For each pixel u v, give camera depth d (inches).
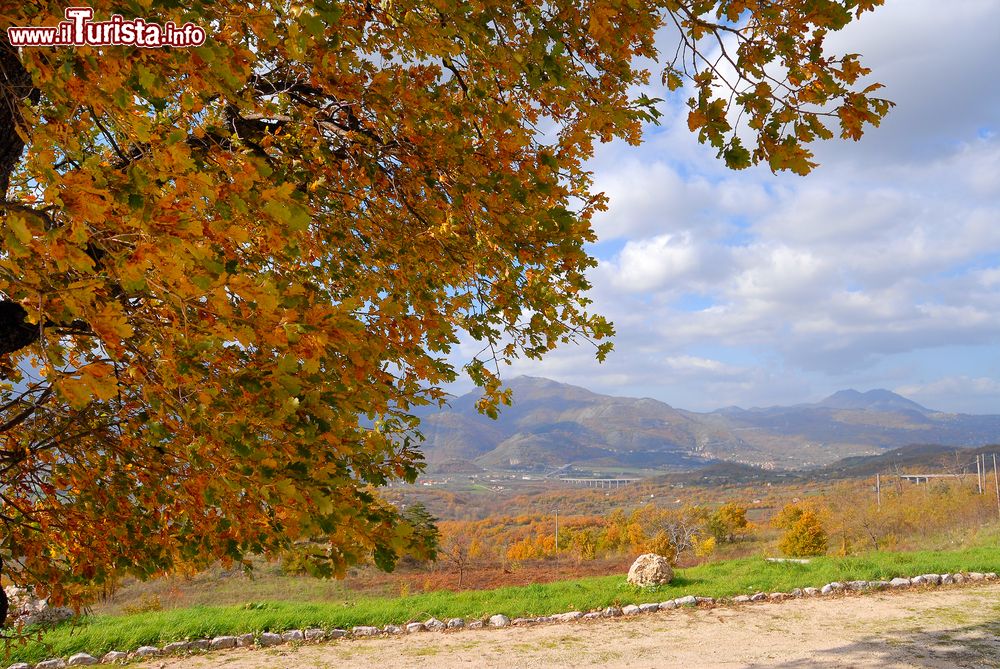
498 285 142.9
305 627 432.5
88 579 136.5
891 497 1780.3
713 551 1838.1
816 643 363.6
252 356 89.4
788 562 591.2
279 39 95.7
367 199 149.4
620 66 112.5
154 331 77.9
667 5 93.2
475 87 116.2
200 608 472.1
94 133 90.0
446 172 132.3
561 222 111.7
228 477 84.6
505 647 390.9
